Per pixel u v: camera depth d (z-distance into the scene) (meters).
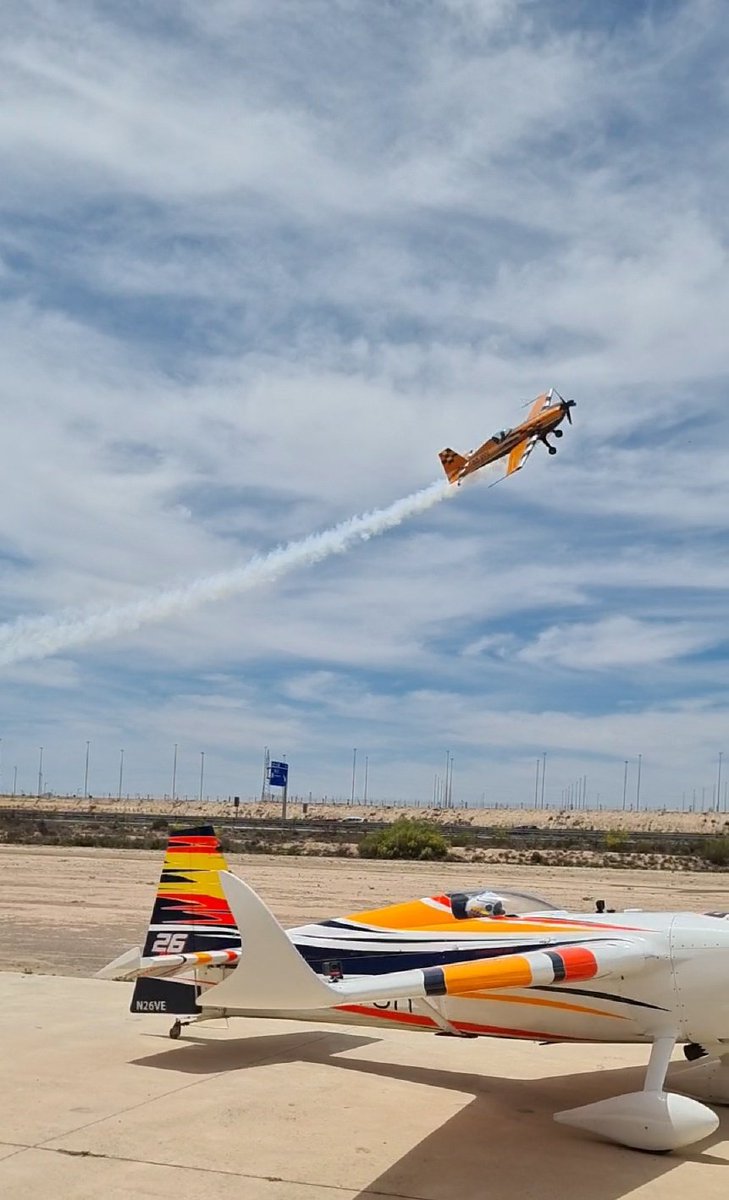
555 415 35.16
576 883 35.53
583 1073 10.37
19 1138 7.91
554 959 8.08
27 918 22.11
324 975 10.24
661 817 152.12
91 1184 7.00
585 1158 7.84
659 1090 8.38
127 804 170.88
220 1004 7.84
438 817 158.25
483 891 10.38
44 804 161.88
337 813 162.00
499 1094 9.54
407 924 10.20
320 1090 9.46
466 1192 7.07
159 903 10.98
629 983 8.99
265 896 27.19
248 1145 7.88
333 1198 6.88
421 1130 8.39
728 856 54.00
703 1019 8.78
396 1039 11.66
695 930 9.00
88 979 14.84
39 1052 10.56
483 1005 9.73
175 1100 8.99
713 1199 7.03
